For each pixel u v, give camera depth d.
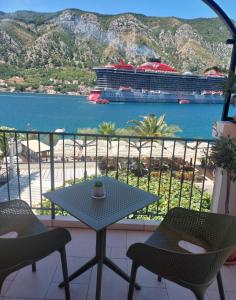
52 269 1.92
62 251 1.53
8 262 1.28
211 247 1.57
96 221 1.43
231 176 1.92
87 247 2.19
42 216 2.53
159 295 1.72
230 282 1.84
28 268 1.92
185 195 4.64
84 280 1.83
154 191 4.88
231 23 2.04
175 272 1.27
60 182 7.87
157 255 1.28
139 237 2.37
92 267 1.95
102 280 1.83
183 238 1.65
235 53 2.05
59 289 1.74
